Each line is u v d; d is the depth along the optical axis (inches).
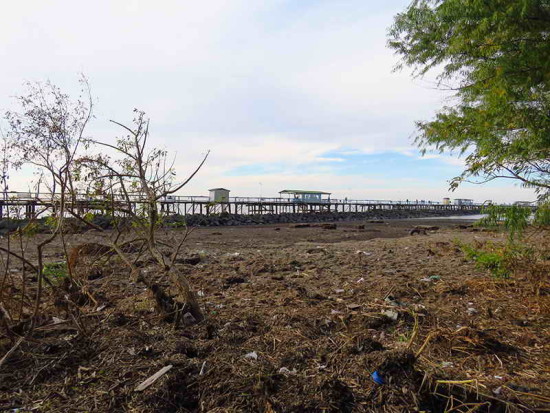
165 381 102.5
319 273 302.7
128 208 156.3
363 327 159.6
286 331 147.0
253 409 95.1
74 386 103.9
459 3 195.9
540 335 157.2
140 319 149.4
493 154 195.8
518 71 190.7
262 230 936.3
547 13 179.2
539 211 189.8
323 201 2480.3
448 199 3732.8
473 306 199.5
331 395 98.3
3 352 120.1
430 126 238.7
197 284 251.4
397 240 607.2
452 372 120.7
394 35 248.8
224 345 130.0
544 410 100.1
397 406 96.4
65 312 157.8
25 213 143.3
